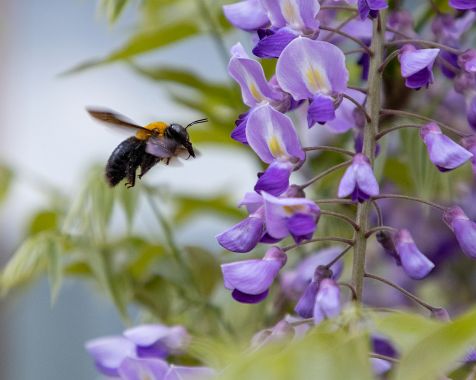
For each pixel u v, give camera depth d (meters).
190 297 0.87
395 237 0.72
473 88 0.75
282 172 0.72
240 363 0.64
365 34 0.77
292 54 0.72
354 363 0.65
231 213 0.94
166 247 0.88
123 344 0.80
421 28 0.85
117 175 0.83
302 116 0.89
